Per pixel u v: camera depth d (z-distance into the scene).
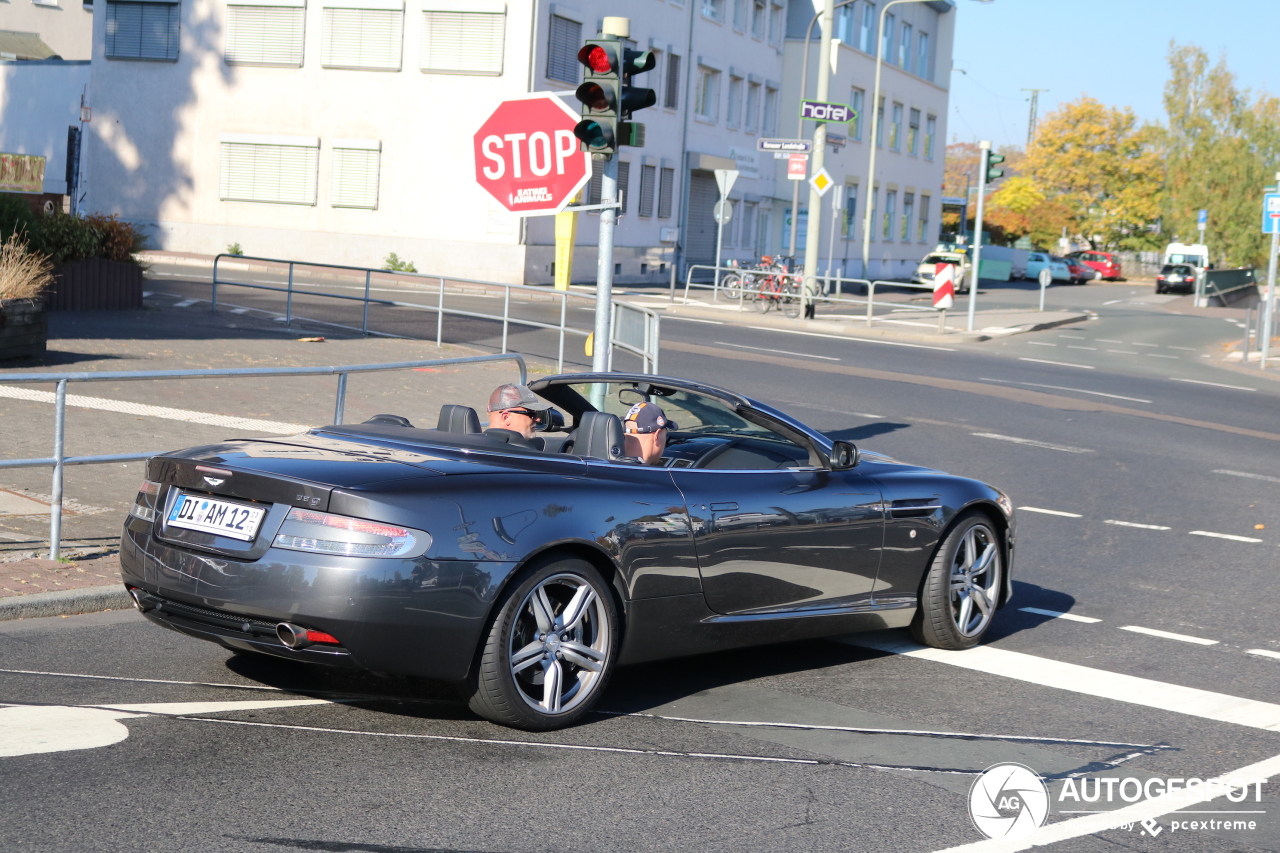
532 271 37.78
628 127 9.39
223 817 4.04
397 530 4.72
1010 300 52.88
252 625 4.80
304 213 38.88
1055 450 14.91
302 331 20.92
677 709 5.60
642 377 6.48
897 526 6.49
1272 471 14.28
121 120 40.22
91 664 5.69
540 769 4.69
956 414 17.41
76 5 61.91
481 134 11.29
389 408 13.98
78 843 3.77
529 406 6.15
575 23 38.75
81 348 15.83
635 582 5.37
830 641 7.02
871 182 52.12
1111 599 8.32
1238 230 78.25
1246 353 28.88
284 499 4.82
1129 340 34.09
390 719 5.18
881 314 36.69
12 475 9.32
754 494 5.88
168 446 10.62
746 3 49.78
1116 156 95.50
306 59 38.41
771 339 26.53
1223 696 6.18
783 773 4.80
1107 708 5.91
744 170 50.69
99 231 21.11
